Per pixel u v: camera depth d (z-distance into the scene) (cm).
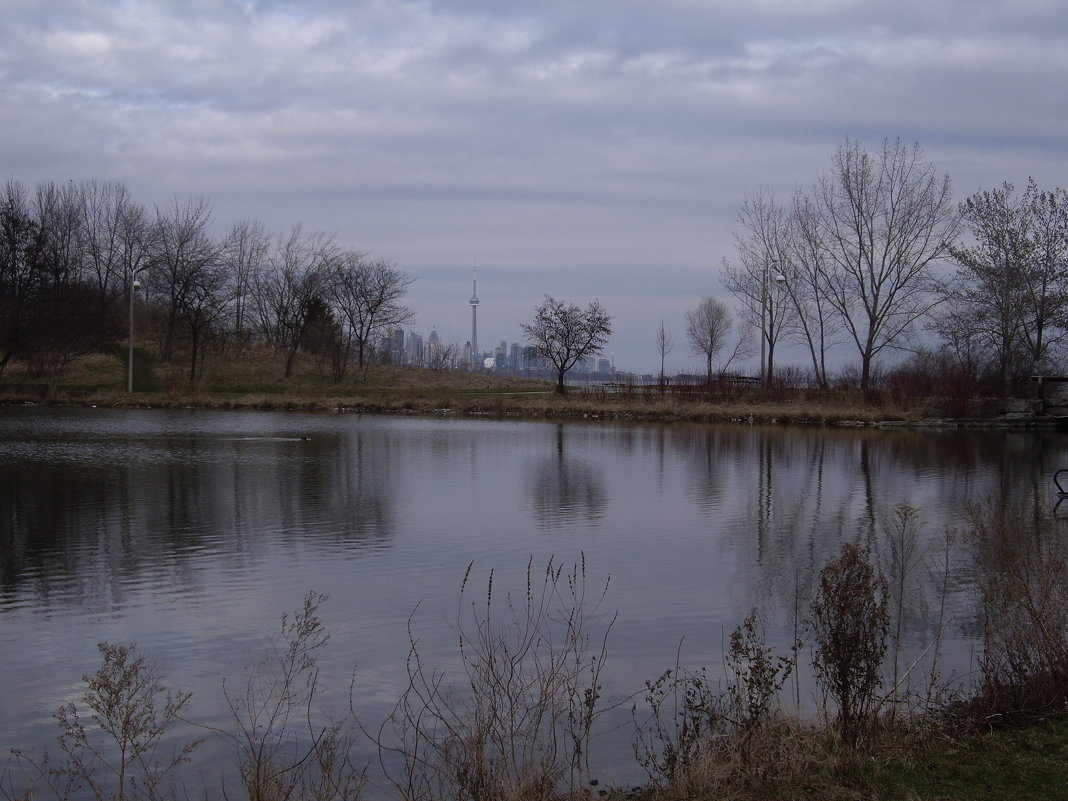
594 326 6012
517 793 575
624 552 1438
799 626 1037
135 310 7194
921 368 4972
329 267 6762
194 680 869
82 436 3344
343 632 1012
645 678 866
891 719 679
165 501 1884
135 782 663
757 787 582
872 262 5116
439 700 806
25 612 1088
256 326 7406
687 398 5088
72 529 1579
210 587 1202
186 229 7575
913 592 1177
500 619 1065
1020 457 2953
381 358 7869
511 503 1919
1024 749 630
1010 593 895
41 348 5606
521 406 5081
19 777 669
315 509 1812
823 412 4528
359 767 677
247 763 673
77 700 816
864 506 1902
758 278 5691
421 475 2356
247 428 3844
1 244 5906
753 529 1641
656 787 612
